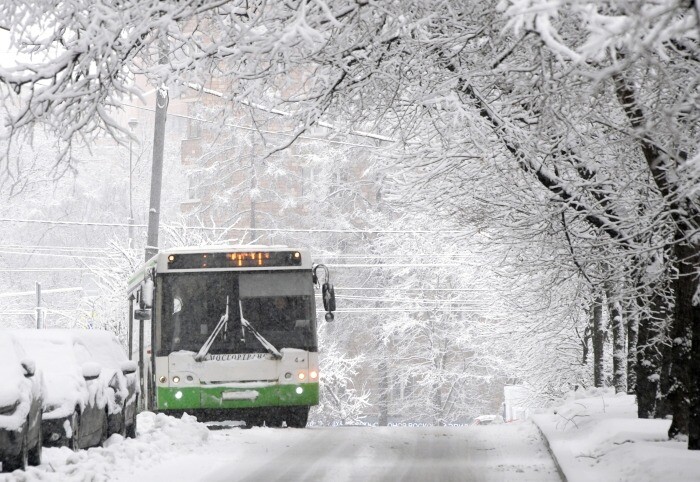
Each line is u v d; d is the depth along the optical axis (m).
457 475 42.09
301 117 42.25
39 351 47.62
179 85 40.06
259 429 63.47
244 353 67.12
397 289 178.75
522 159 47.31
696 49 32.03
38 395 41.22
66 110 38.12
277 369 67.19
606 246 52.47
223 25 35.84
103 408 49.03
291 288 68.25
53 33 37.94
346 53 37.59
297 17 30.03
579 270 55.12
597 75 23.67
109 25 35.41
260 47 33.84
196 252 68.19
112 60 36.25
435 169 55.53
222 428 72.38
